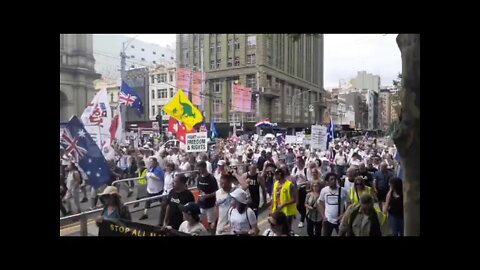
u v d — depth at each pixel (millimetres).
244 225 4473
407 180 3477
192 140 9031
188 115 9086
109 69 36000
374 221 4402
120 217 4523
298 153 11508
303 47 59656
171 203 5207
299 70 58625
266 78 47844
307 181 6949
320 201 5375
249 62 47438
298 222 6633
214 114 47125
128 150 10727
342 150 10977
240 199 4465
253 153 12250
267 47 48375
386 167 6645
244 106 31156
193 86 32625
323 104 61688
